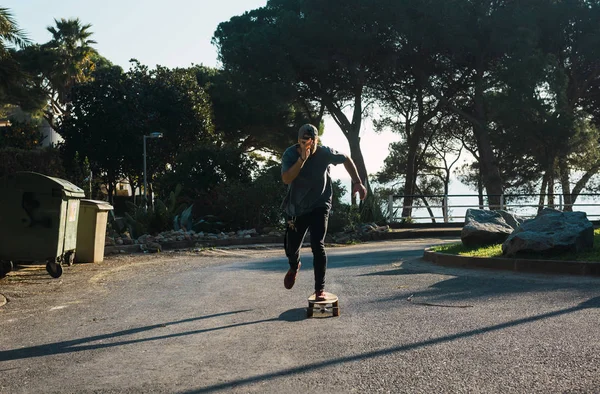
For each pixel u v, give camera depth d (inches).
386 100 1413.6
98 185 1042.7
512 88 1176.8
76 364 168.4
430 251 443.5
